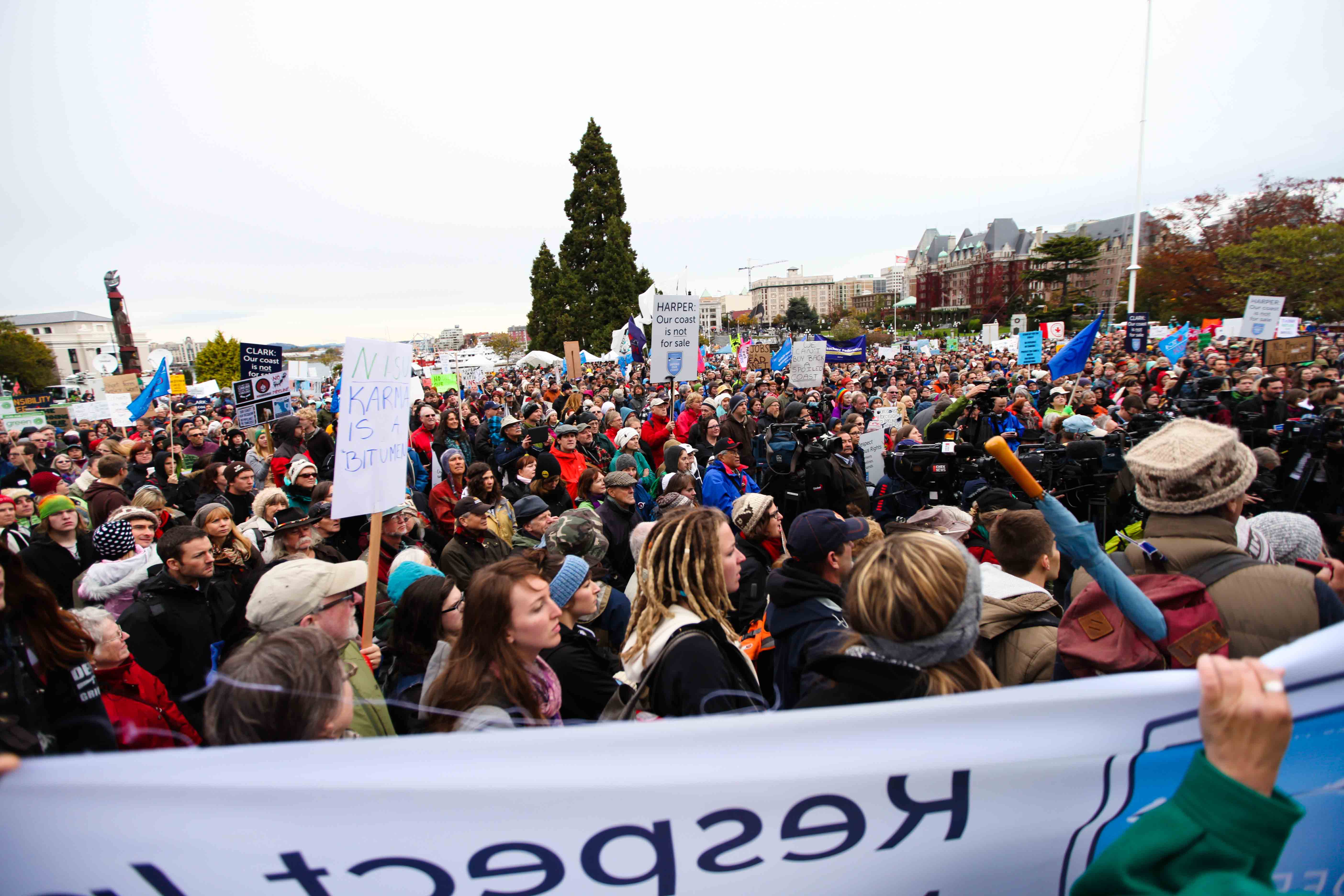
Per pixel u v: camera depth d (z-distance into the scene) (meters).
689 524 2.29
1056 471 4.98
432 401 13.36
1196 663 1.74
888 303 173.12
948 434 5.85
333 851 1.13
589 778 1.14
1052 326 31.38
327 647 1.74
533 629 2.15
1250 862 0.92
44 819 1.06
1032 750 1.20
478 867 1.16
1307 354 12.09
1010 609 2.42
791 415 8.76
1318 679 1.21
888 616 1.56
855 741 1.18
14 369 68.00
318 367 29.02
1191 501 2.00
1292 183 44.28
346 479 3.06
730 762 1.16
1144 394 11.76
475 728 1.94
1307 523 2.79
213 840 1.10
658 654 2.15
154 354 13.57
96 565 3.78
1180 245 45.88
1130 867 0.98
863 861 1.22
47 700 2.22
